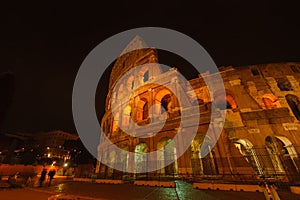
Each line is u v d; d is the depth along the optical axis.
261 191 12.77
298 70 24.69
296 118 21.31
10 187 18.28
